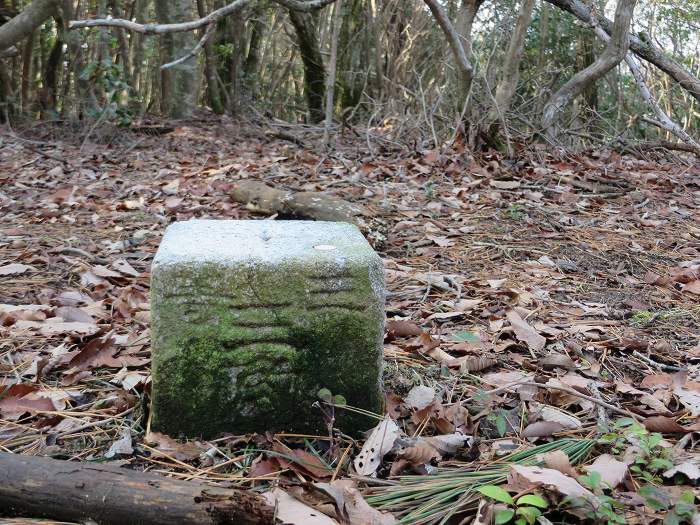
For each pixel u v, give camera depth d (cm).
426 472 43
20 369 55
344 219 91
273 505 37
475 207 105
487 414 49
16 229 97
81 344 59
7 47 196
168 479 37
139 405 49
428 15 261
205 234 48
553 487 38
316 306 44
